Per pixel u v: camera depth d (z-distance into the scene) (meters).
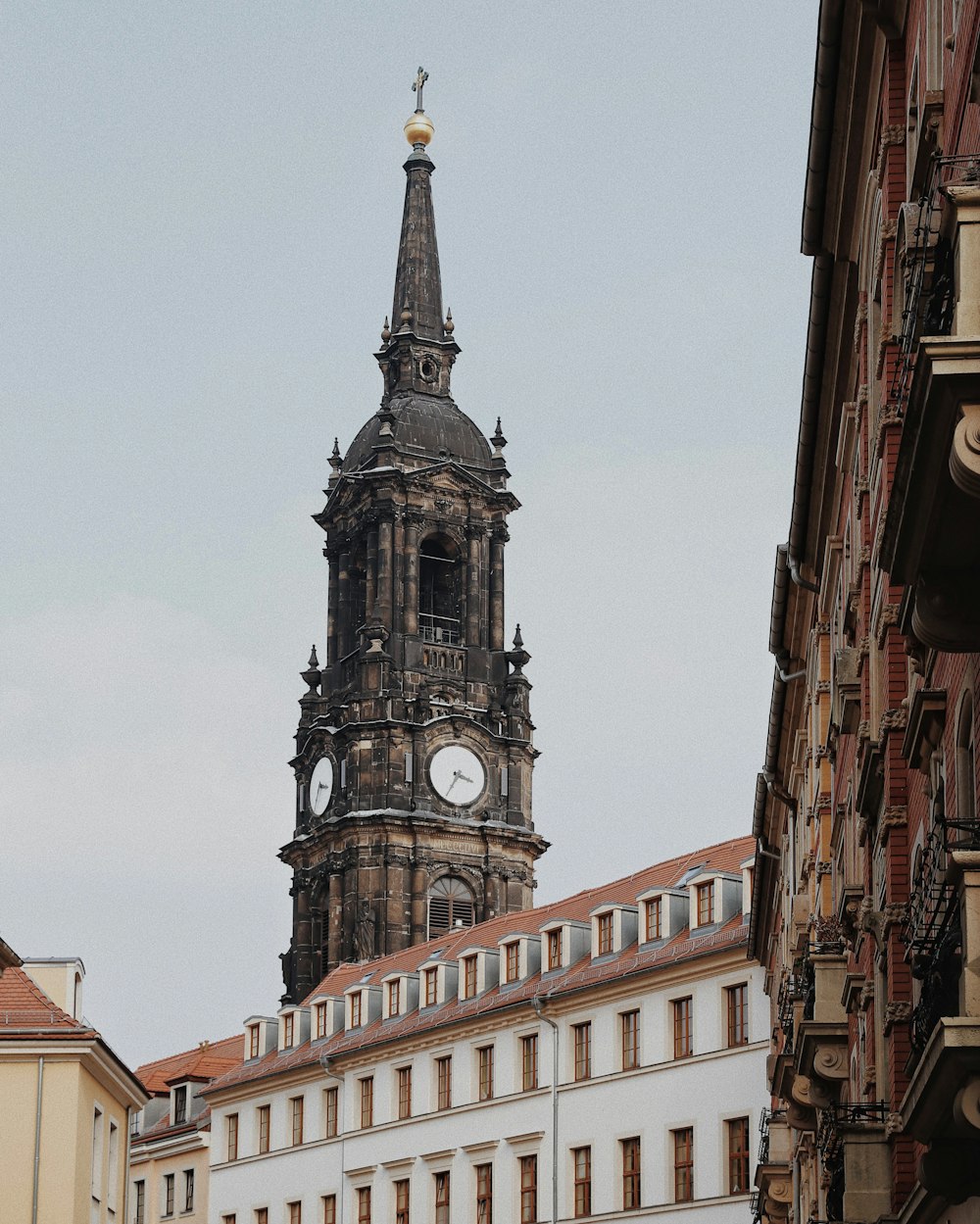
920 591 27.25
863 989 53.72
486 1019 140.00
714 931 126.38
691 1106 123.62
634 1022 129.75
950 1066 26.31
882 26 44.03
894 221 44.31
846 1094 61.44
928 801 41.91
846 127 48.94
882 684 49.47
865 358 51.69
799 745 82.56
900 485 25.75
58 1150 92.69
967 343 23.83
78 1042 93.75
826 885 70.38
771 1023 113.56
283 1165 156.88
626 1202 127.19
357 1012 157.25
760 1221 105.81
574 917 146.00
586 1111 131.25
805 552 70.38
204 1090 167.00
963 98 35.00
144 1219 172.00
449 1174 141.25
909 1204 44.22
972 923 26.64
